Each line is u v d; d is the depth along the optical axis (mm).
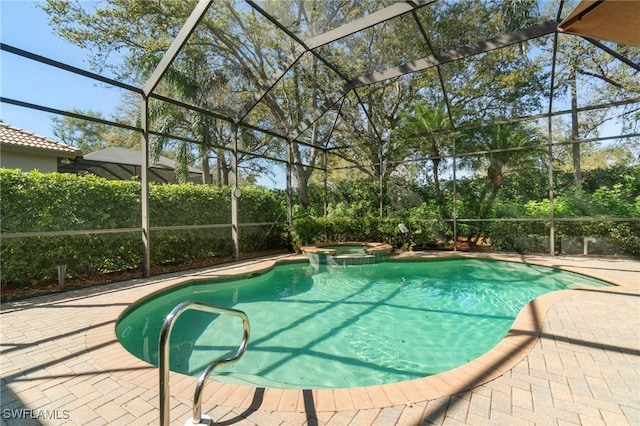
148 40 10797
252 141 14539
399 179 12758
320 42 7598
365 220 11031
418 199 12500
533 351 2957
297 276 7828
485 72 9828
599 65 10414
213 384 2445
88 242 6230
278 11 10188
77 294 5141
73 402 2246
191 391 2375
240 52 11812
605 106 8023
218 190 9133
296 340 4039
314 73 11641
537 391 2307
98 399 2283
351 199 13312
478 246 10977
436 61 7984
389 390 2332
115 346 3195
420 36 9203
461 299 5855
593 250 8820
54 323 3830
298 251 10258
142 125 6605
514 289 6508
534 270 7758
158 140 11898
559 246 9117
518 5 8094
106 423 2018
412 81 10797
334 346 3867
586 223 8812
